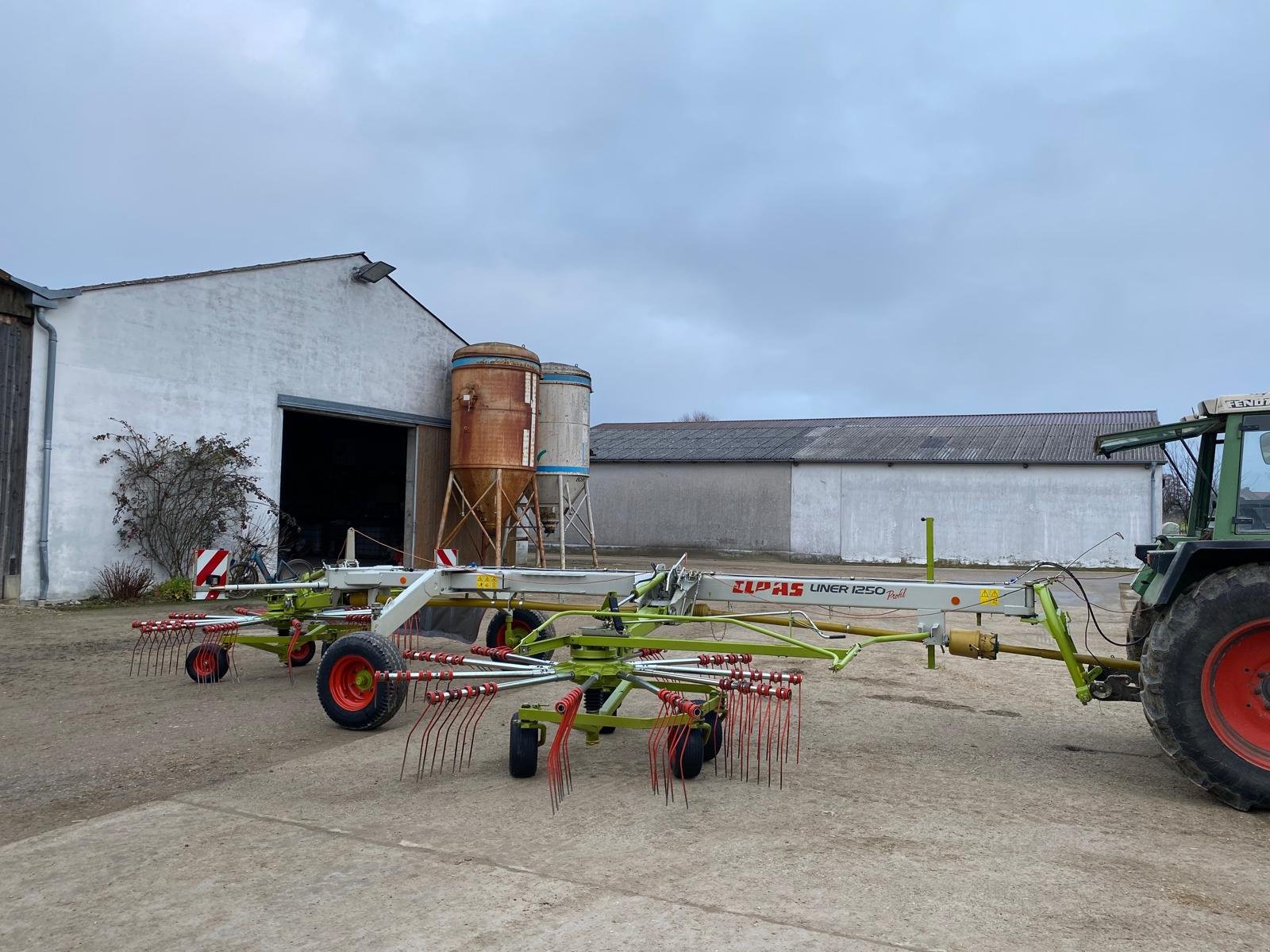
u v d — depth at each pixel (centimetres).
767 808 421
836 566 2728
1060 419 3116
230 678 754
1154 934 290
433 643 906
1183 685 427
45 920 300
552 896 316
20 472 1164
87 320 1237
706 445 3250
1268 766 413
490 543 1723
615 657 512
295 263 1552
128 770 484
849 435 3167
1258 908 311
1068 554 2588
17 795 439
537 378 1725
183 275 1366
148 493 1303
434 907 307
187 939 285
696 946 278
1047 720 624
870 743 552
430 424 1861
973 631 531
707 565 2645
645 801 430
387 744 541
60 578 1202
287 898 315
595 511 3219
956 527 2706
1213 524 501
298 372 1558
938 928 292
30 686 711
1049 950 279
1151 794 451
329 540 2148
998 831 390
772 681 463
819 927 292
